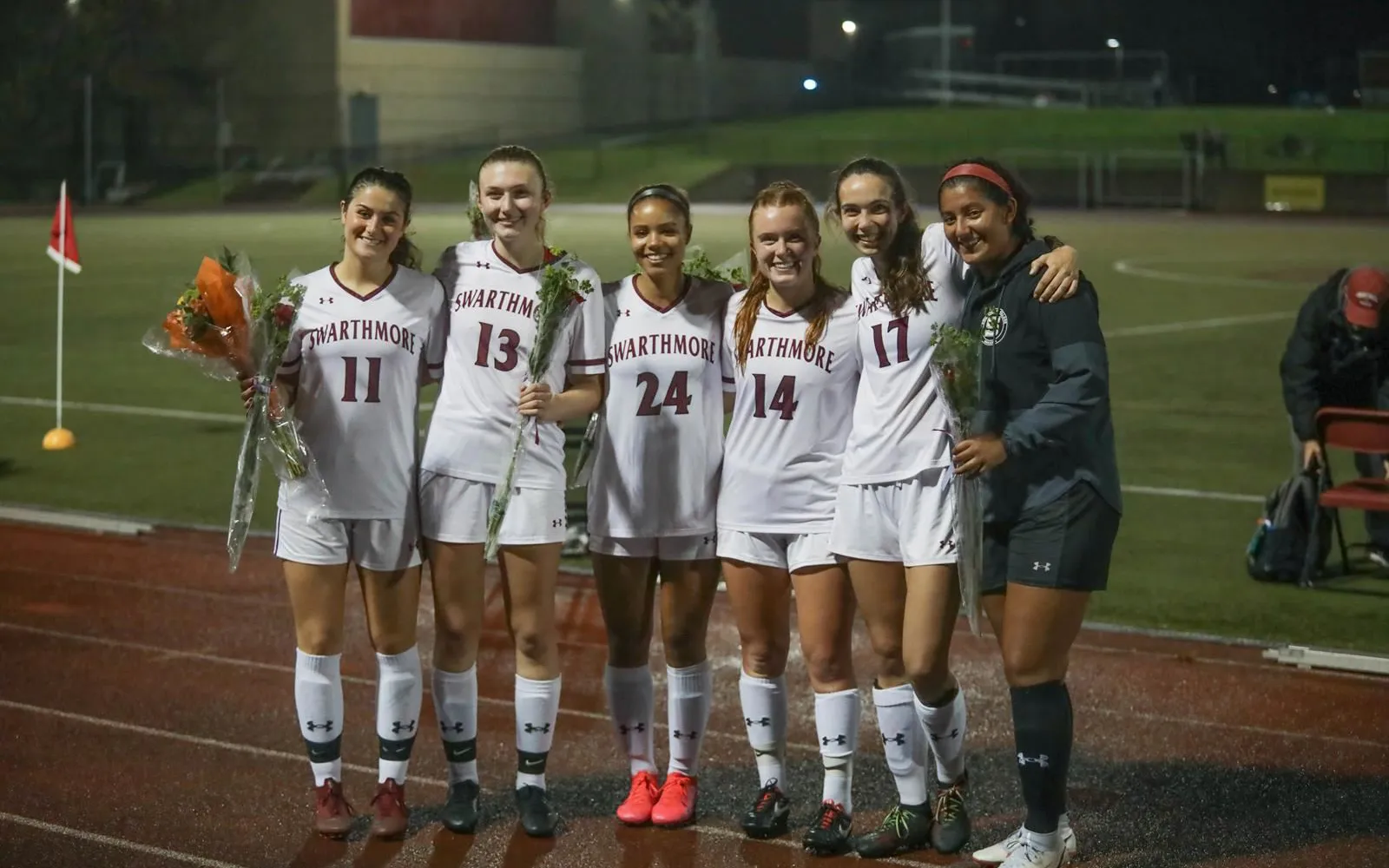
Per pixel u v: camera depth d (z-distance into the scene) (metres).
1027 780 4.46
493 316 4.85
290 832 4.98
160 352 4.72
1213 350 17.45
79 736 5.89
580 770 5.58
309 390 4.83
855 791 5.38
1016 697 4.47
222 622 7.52
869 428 4.68
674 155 52.78
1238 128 55.12
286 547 4.85
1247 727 6.06
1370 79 62.09
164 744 5.82
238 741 5.85
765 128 58.22
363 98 51.84
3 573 8.43
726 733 5.97
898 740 4.77
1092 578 4.36
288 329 4.72
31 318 20.28
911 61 69.94
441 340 5.00
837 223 4.81
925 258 4.68
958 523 4.42
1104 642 7.22
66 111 49.88
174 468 11.40
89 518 9.50
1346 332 8.16
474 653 5.00
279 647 7.12
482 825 5.04
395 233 4.79
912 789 4.82
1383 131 53.19
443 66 54.09
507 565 4.89
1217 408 13.83
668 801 5.05
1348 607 7.87
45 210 43.78
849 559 4.71
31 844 4.86
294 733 5.96
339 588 4.88
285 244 30.62
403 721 4.94
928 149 51.69
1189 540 9.31
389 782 4.96
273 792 5.33
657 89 60.56
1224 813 5.15
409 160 52.31
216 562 8.71
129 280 24.73
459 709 4.96
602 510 4.96
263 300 4.68
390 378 4.83
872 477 4.65
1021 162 48.06
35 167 49.69
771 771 4.97
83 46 49.94
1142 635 7.32
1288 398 8.37
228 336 4.60
